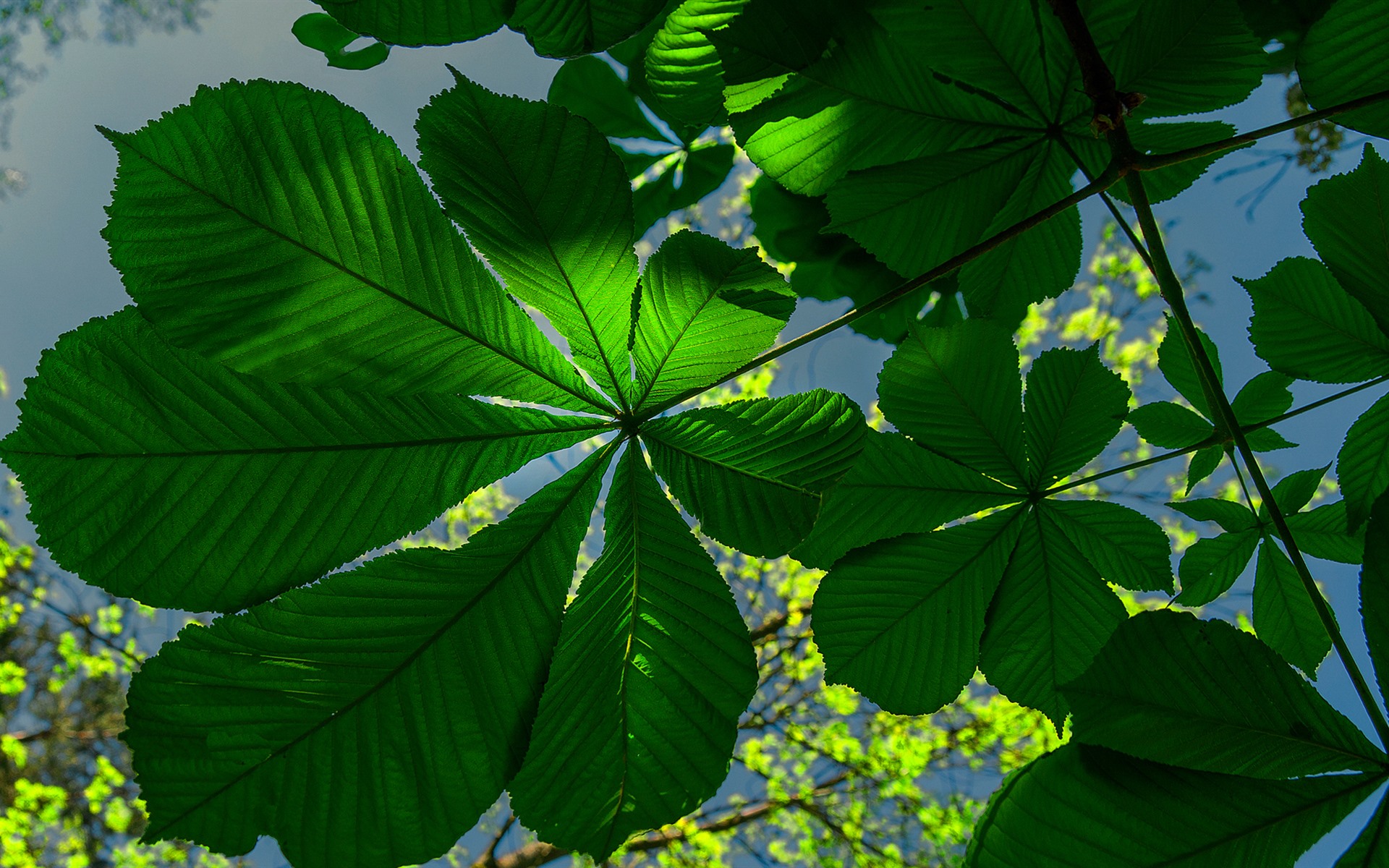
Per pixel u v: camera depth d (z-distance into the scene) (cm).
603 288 41
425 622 40
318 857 39
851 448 42
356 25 45
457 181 39
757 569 256
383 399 40
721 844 272
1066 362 49
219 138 37
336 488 39
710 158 72
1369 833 40
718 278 41
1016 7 47
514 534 41
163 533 38
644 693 42
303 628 39
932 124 49
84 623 251
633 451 43
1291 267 48
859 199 51
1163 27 47
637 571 42
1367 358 48
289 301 38
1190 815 40
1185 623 41
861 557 49
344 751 39
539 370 41
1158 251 45
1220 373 52
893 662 49
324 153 37
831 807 272
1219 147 44
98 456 37
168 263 37
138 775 38
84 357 37
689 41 47
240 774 39
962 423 49
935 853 258
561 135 39
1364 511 47
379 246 38
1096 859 41
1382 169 45
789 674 261
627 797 42
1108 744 41
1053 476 50
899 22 47
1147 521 50
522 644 41
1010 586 49
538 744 41
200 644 38
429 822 40
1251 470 45
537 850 252
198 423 38
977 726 249
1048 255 54
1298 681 41
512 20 45
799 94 48
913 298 85
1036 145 50
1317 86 45
